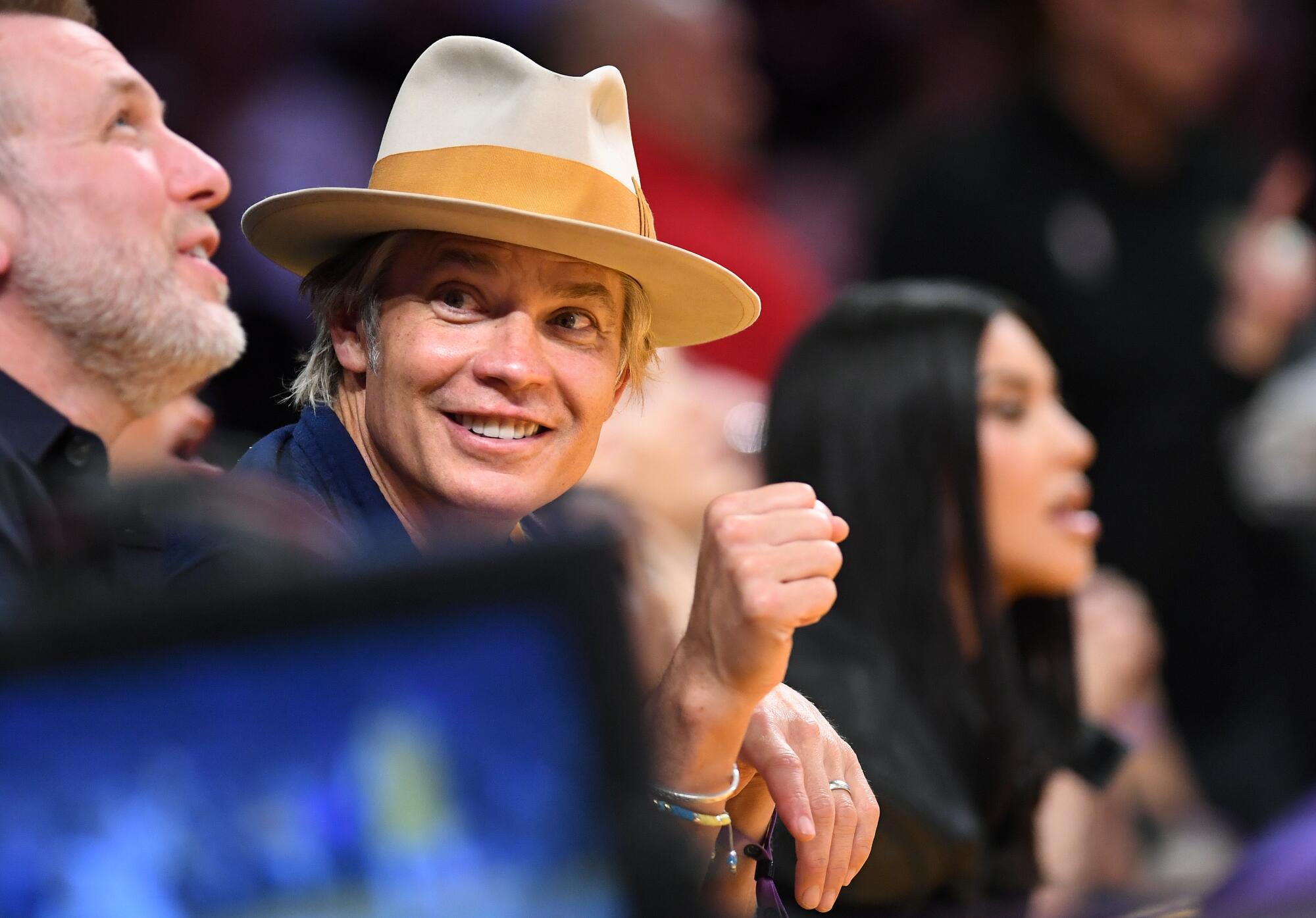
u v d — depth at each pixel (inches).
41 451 273.1
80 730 105.4
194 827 106.6
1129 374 665.6
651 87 671.8
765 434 392.8
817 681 348.8
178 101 567.5
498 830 109.0
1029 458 386.9
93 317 276.7
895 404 378.0
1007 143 689.0
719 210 670.5
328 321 260.2
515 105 247.8
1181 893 268.5
